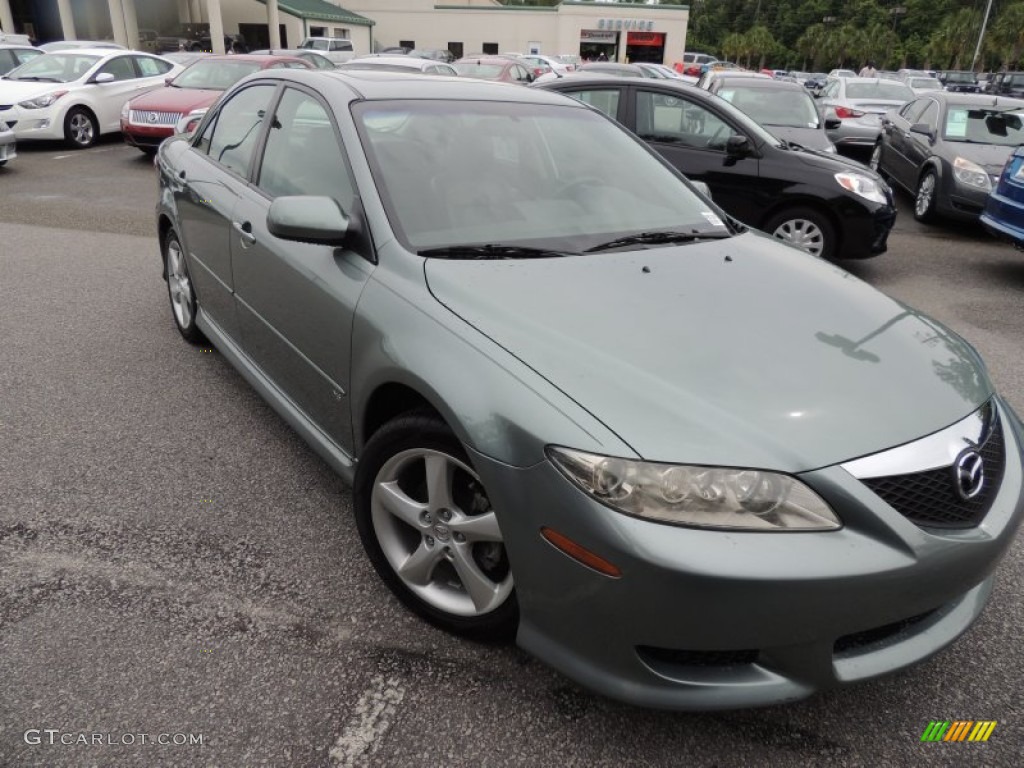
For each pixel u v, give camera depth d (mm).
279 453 3357
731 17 99438
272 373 3207
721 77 9711
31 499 2947
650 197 3113
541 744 1979
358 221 2557
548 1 84688
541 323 2109
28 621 2320
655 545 1667
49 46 17422
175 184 4094
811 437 1806
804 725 2070
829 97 15508
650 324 2162
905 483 1821
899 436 1867
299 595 2486
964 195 8242
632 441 1744
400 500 2291
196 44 30578
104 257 6406
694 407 1834
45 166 10586
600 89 7051
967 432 1976
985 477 1991
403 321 2232
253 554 2680
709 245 2848
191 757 1896
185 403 3793
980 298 6246
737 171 6520
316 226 2428
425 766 1906
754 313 2305
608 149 3291
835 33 85250
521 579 1917
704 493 1699
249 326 3334
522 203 2793
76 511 2883
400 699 2098
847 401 1932
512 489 1856
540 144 3105
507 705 2088
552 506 1787
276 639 2293
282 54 12805
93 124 12258
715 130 6668
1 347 4414
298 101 3186
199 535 2770
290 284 2801
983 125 8977
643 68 21312
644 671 1791
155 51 30453
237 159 3596
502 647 2289
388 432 2246
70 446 3348
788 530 1710
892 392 1998
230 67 11625
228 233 3359
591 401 1836
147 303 5266
